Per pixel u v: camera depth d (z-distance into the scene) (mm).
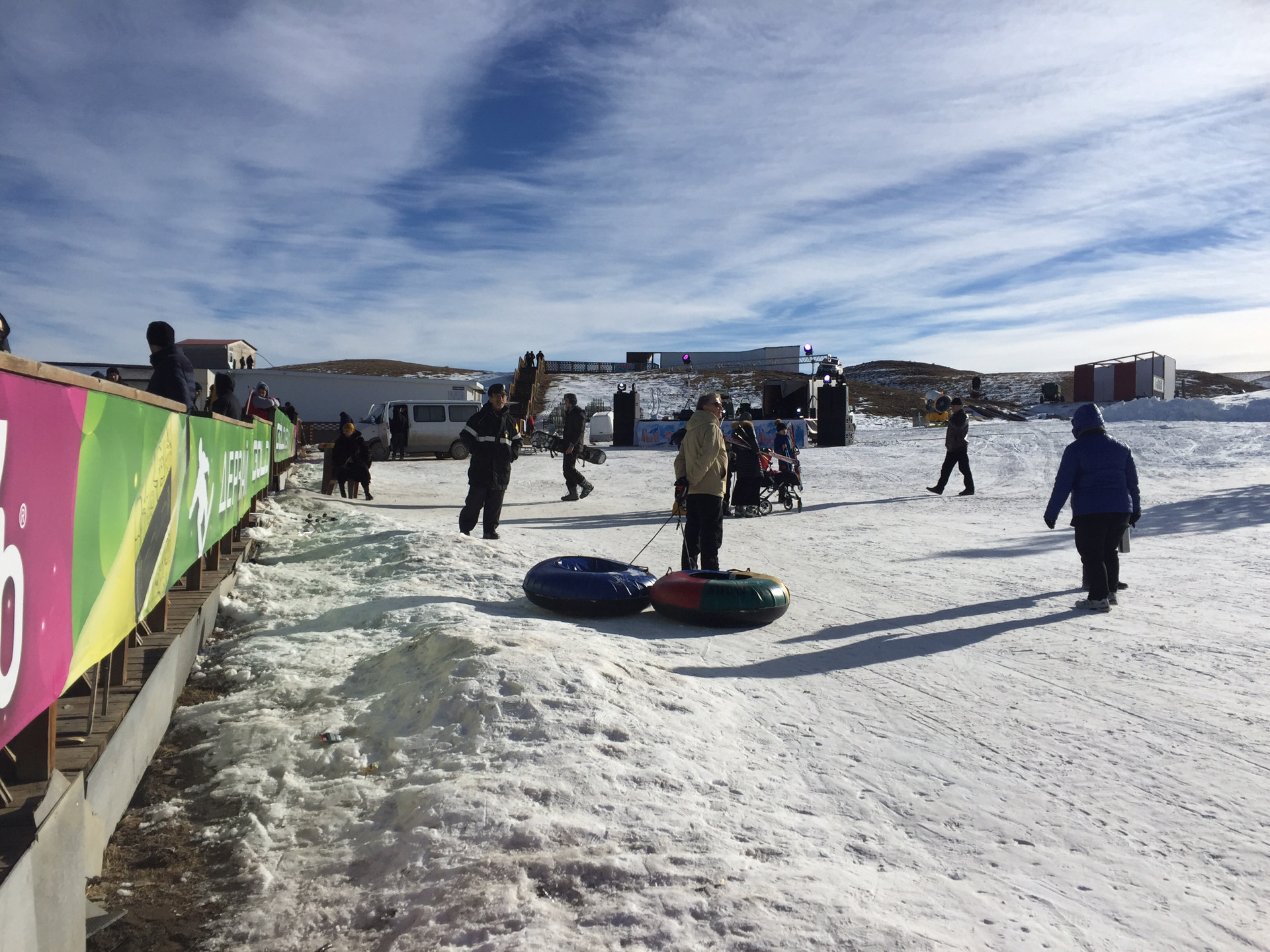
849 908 2332
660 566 8695
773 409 38281
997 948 2201
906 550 9812
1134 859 2773
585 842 2656
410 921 2336
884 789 3289
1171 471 17312
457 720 3633
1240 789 3332
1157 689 4609
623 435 37000
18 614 1959
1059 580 7828
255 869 2703
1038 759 3629
